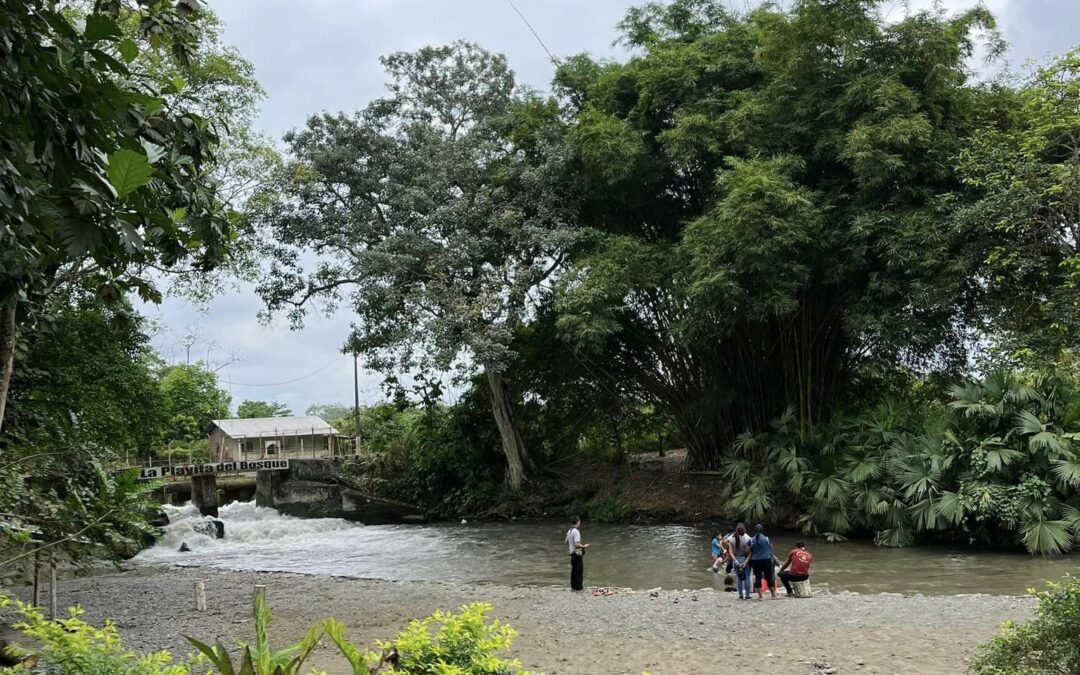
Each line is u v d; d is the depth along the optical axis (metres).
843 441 22.25
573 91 28.22
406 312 28.58
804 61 21.67
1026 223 18.12
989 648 5.61
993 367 20.33
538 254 27.81
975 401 19.53
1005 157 18.89
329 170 27.98
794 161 20.80
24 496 7.78
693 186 25.42
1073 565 16.45
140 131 4.75
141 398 20.69
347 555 23.20
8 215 4.06
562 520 29.11
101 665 4.08
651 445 34.81
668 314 25.61
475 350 25.84
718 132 22.83
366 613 12.98
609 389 30.23
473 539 25.45
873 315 20.62
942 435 19.73
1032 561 17.06
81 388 18.38
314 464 38.56
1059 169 17.61
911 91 20.22
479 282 27.00
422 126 28.98
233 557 23.45
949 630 10.30
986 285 20.98
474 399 33.75
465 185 28.58
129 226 4.32
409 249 27.19
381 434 41.47
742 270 20.14
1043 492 17.77
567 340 24.48
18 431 10.62
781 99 22.00
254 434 48.12
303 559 22.69
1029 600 12.41
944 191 20.88
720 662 9.19
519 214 26.67
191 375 53.75
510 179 27.97
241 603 14.16
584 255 25.53
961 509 18.45
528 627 11.51
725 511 24.95
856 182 21.03
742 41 24.03
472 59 30.33
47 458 8.71
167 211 5.04
